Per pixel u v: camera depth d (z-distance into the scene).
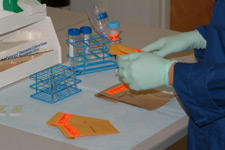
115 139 1.07
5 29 1.38
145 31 1.88
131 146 1.04
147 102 1.26
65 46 1.68
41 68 1.46
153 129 1.12
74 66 1.50
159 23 3.36
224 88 1.00
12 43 1.50
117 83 1.39
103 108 1.23
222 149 1.13
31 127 1.13
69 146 1.04
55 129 1.12
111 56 1.52
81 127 1.12
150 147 1.04
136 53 1.18
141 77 1.13
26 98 1.28
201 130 1.16
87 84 1.38
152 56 1.15
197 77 1.03
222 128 1.12
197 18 3.36
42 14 1.50
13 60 1.38
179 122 1.16
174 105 1.25
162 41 1.36
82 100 1.28
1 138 1.08
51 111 1.21
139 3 3.32
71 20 2.00
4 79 1.34
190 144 1.20
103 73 1.47
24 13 1.43
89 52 1.53
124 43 1.73
